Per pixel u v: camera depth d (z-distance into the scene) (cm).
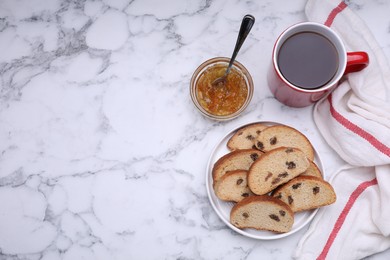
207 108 66
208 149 67
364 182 65
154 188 67
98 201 67
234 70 66
